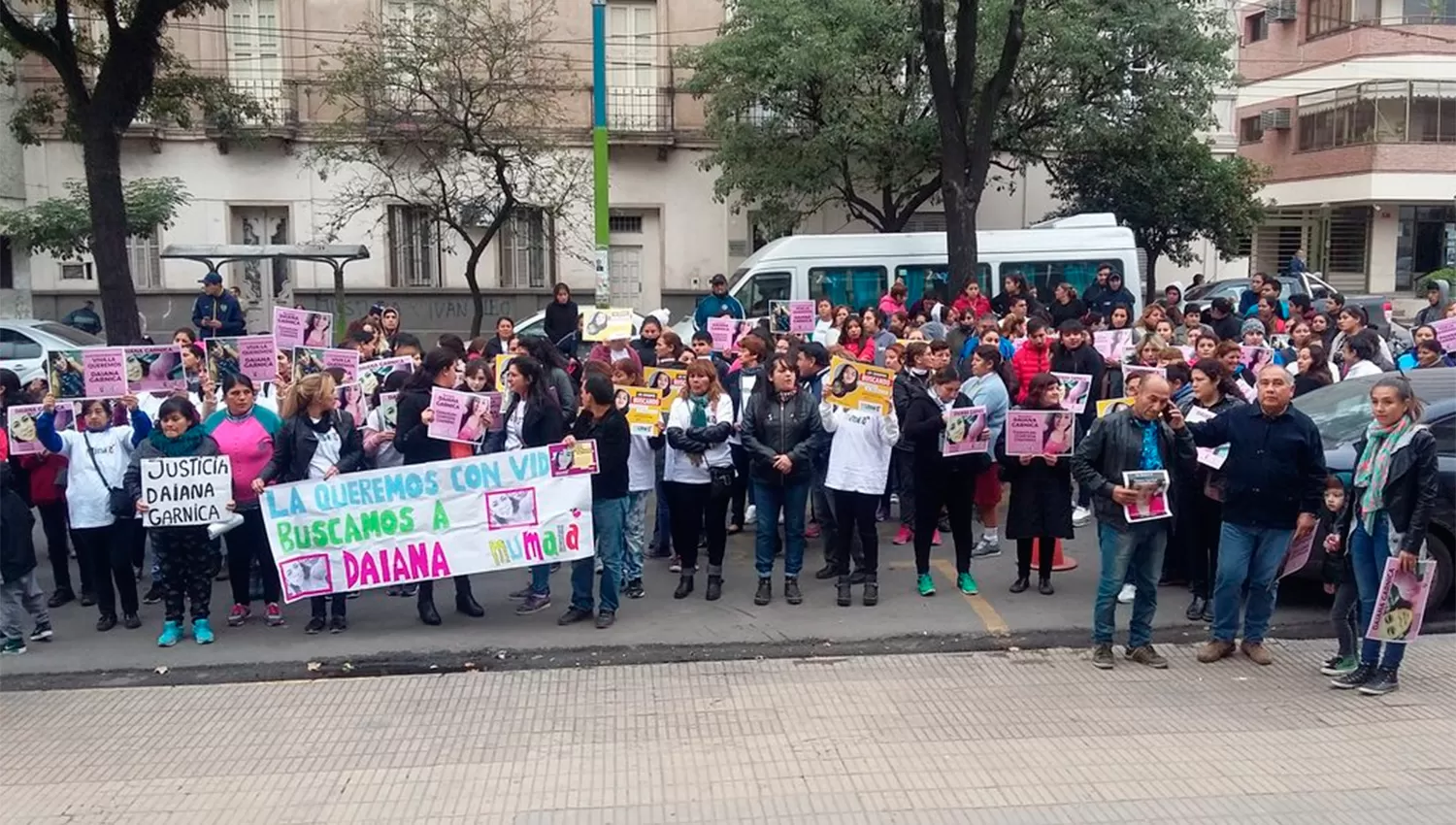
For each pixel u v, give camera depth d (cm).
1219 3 2922
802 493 820
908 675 689
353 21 2331
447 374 823
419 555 782
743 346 929
